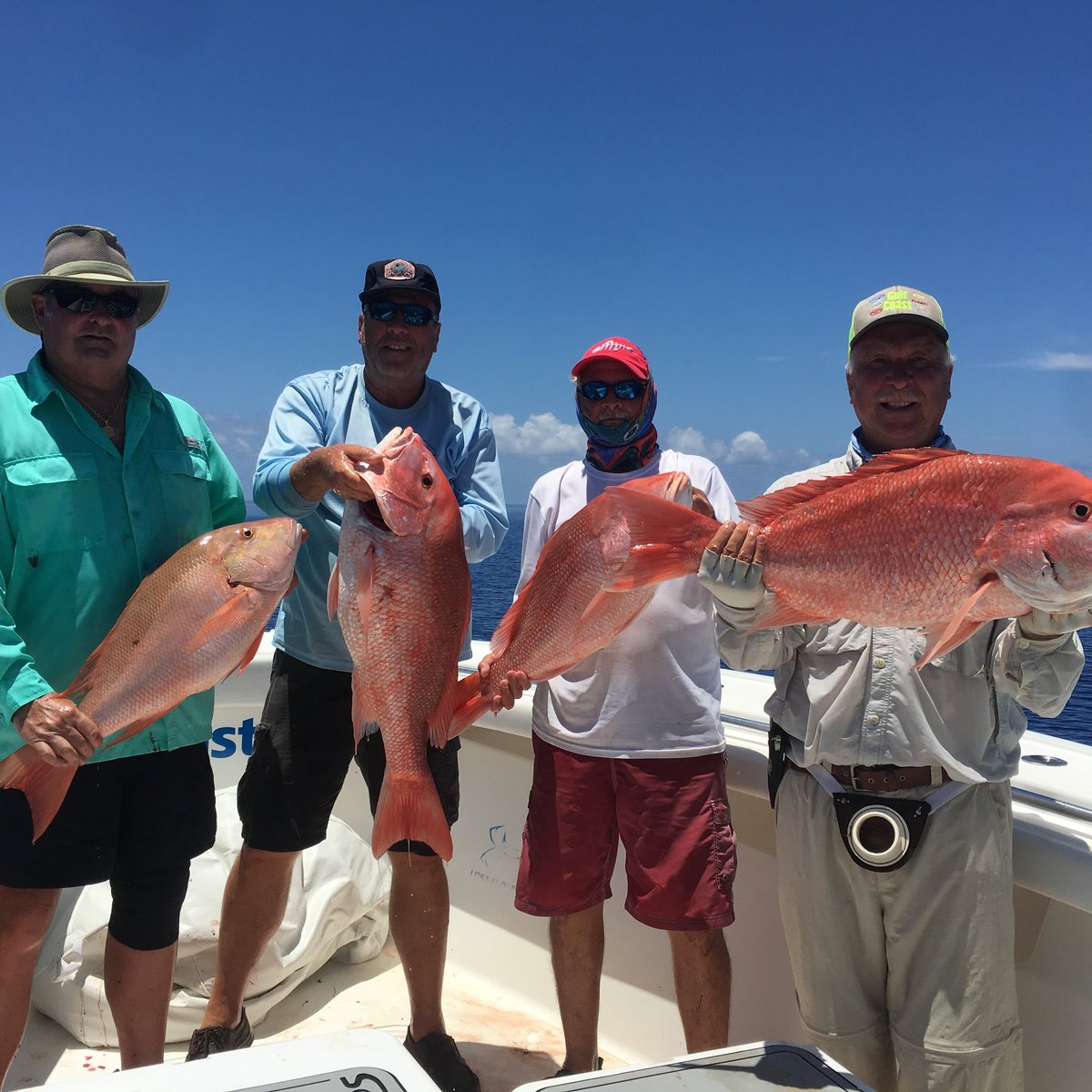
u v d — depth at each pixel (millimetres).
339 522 2873
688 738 2643
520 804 3594
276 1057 1423
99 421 2482
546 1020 3334
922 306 2369
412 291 2881
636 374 2721
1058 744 2998
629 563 2094
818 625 2312
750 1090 1619
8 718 2156
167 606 2205
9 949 2359
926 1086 2186
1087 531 1720
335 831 3625
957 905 2170
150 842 2502
